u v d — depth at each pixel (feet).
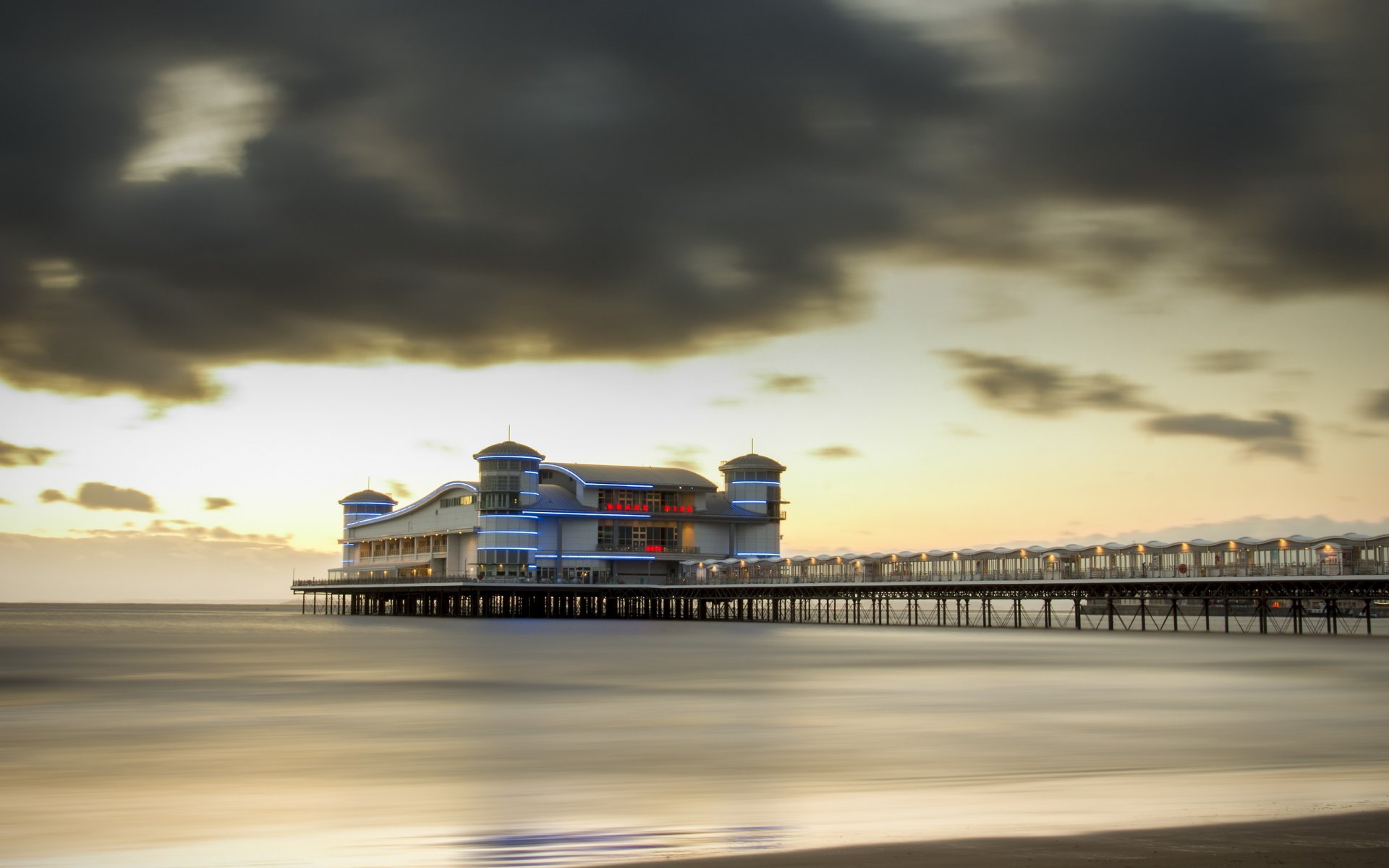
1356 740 141.28
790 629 511.81
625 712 175.32
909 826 89.66
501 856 82.64
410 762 128.06
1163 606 605.31
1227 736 144.97
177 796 107.86
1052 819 91.40
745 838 86.53
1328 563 362.94
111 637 481.05
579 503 635.25
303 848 86.48
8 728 158.51
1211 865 72.08
